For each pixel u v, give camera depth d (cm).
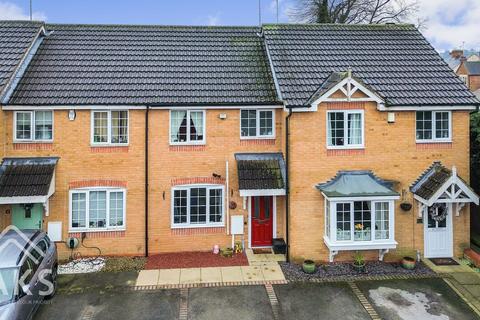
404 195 1464
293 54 1662
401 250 1459
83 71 1564
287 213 1430
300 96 1442
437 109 1456
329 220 1372
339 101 1418
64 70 1557
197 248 1524
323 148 1430
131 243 1490
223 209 1526
